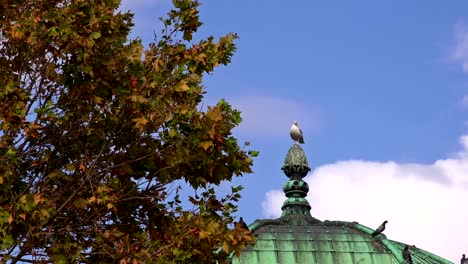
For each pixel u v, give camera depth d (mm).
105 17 29953
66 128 30391
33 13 29844
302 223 66125
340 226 66562
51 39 29578
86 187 30375
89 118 30469
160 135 30984
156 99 30297
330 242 64375
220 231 30172
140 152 31062
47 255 29812
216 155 31219
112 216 31656
